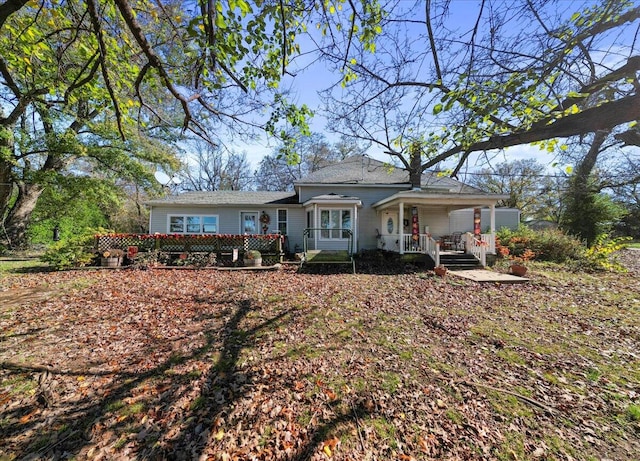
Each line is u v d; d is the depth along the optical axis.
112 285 7.63
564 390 3.11
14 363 3.55
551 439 2.44
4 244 13.95
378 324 5.06
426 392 3.07
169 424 2.58
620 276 9.12
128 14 2.45
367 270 10.77
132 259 10.86
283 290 7.40
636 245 20.88
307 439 2.43
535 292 7.29
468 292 7.33
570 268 10.32
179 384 3.19
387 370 3.52
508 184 23.36
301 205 14.76
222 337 4.48
